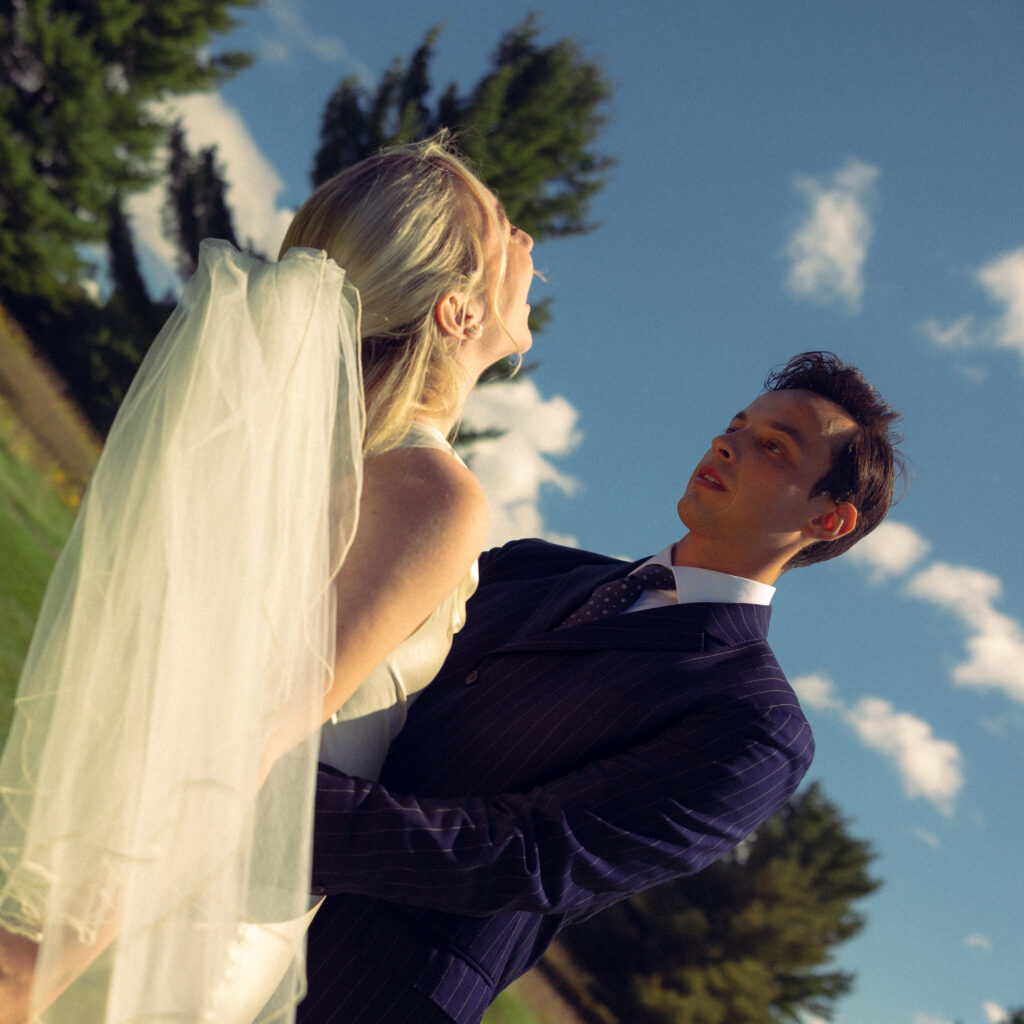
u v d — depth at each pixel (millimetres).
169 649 1250
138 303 18016
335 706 1396
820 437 2295
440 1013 1765
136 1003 1149
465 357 1738
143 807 1195
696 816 1753
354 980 1780
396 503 1484
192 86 19859
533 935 1979
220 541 1297
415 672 1707
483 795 1840
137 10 18781
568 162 14703
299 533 1356
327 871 1530
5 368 15117
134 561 1305
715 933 23281
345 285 1557
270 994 1521
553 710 1902
